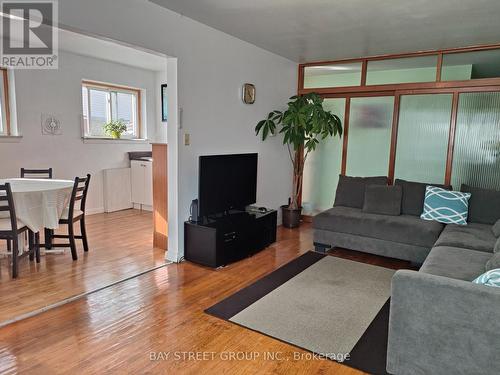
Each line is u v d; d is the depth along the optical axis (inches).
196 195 147.3
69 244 146.4
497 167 164.1
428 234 135.5
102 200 226.7
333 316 100.3
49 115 193.9
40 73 188.4
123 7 110.7
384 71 186.5
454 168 173.5
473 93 165.8
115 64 224.7
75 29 100.3
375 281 125.5
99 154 221.5
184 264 139.3
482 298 64.2
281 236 184.5
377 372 77.1
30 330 89.9
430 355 70.4
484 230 133.4
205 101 146.8
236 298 110.5
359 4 115.6
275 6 119.2
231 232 139.0
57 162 199.9
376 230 145.6
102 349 82.7
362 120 196.7
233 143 165.6
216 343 86.5
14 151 181.5
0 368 75.4
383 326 95.5
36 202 127.0
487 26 134.4
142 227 192.9
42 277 122.6
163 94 250.5
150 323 94.7
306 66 209.6
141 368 76.5
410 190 161.5
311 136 191.2
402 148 185.8
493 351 64.2
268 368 77.7
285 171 212.7
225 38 152.7
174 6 122.0
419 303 70.2
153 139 255.6
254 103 176.6
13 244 120.3
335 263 143.6
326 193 213.2
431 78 175.0
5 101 181.0
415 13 122.5
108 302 105.8
